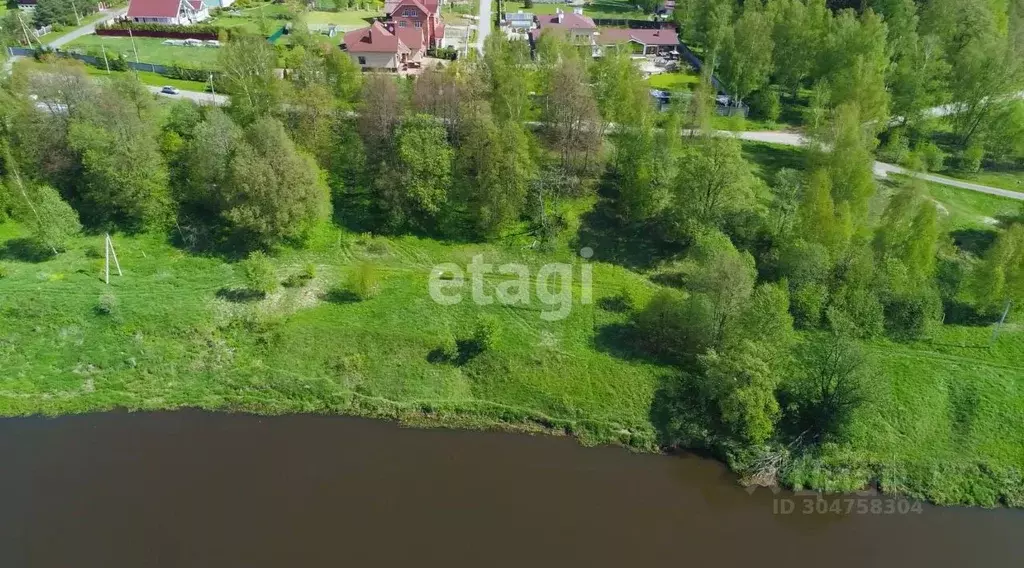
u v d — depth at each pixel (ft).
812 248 178.60
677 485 146.51
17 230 203.10
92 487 138.92
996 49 268.00
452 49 392.88
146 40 388.16
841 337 155.63
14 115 202.28
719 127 286.05
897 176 252.83
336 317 178.60
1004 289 178.09
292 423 157.17
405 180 206.08
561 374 166.71
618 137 226.38
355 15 474.49
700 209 201.67
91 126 196.75
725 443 152.66
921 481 146.51
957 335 177.88
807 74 321.73
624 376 165.99
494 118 214.48
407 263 201.26
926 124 279.49
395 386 164.76
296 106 217.56
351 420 158.51
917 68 285.23
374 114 212.84
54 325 171.01
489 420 159.43
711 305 162.91
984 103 276.41
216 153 195.62
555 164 233.96
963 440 152.97
